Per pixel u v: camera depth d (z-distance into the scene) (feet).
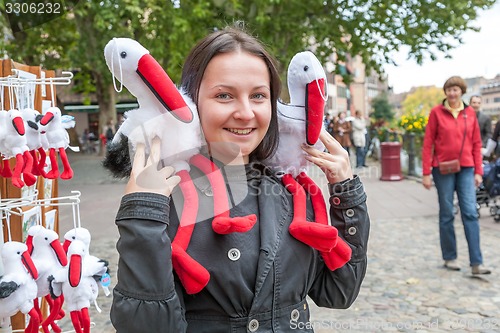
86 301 6.24
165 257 4.01
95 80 69.46
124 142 4.44
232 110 4.37
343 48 45.16
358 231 4.98
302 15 41.70
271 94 4.73
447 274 15.31
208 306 4.37
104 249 18.20
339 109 144.56
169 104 4.26
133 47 4.23
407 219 24.12
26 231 7.79
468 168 15.01
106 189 24.59
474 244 15.07
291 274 4.56
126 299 3.97
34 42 43.86
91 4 35.70
